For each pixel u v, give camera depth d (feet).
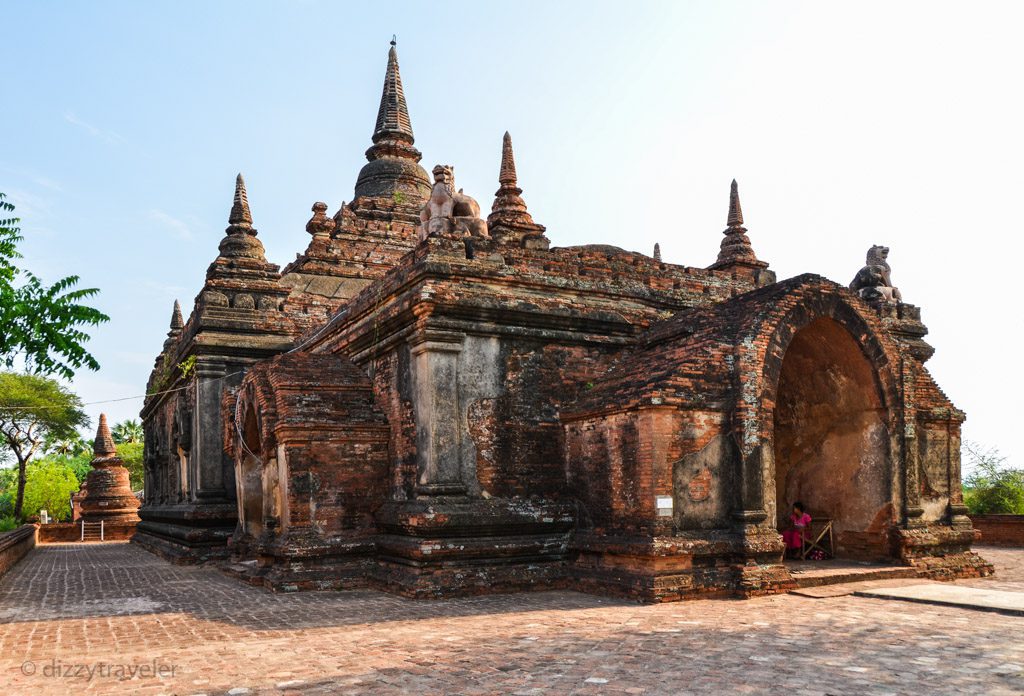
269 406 56.59
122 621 42.45
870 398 53.62
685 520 45.01
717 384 46.78
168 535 90.33
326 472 53.83
